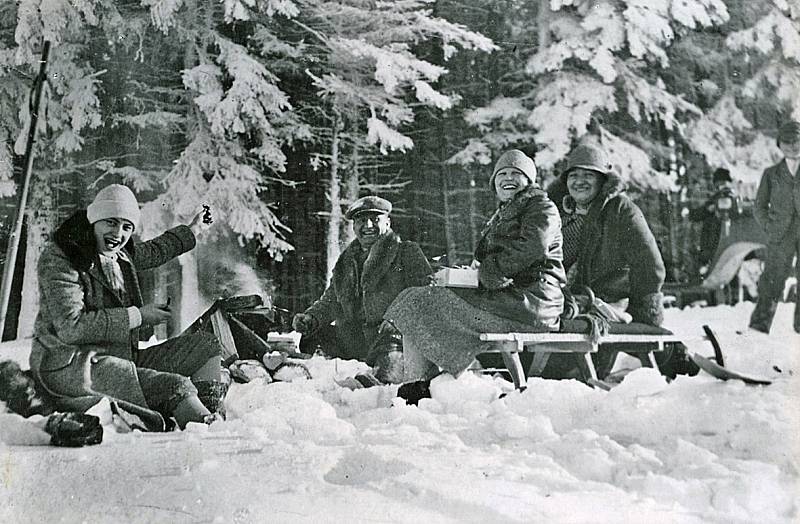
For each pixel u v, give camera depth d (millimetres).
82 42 10422
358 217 6332
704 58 11844
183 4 10461
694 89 12016
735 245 10062
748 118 11766
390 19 11242
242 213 10094
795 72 11664
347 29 11320
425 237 12047
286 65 11227
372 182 12086
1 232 9656
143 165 10695
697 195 11617
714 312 8875
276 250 10312
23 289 9344
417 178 12055
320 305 6453
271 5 10453
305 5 10977
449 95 12062
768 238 7902
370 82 11695
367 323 6246
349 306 6375
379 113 11578
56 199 10148
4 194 9820
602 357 5078
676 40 11766
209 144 10383
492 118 11906
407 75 10984
